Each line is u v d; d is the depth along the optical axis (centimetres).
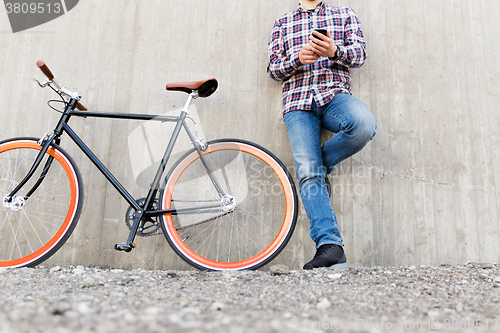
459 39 187
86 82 183
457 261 167
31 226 170
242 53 187
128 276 129
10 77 184
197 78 185
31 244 169
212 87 156
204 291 104
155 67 186
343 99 149
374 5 190
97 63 185
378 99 182
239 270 142
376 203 173
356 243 169
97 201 171
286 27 172
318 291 103
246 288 108
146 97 183
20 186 143
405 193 173
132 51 187
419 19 189
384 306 86
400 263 167
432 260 167
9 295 89
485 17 189
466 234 169
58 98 182
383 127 179
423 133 179
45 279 118
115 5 191
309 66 160
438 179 174
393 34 188
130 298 91
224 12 191
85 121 178
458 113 180
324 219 140
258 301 91
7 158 174
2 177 173
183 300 90
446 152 177
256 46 188
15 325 59
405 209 172
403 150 177
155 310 75
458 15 189
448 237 169
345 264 136
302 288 107
